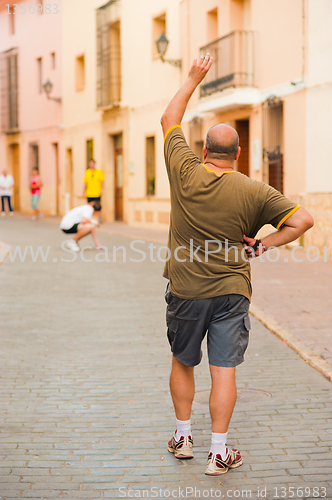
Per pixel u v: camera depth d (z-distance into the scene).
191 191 3.65
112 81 25.19
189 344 3.79
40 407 4.95
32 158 34.44
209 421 4.66
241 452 4.08
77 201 29.33
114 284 10.88
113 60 25.23
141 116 23.52
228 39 17.73
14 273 12.09
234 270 3.66
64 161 30.72
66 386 5.48
